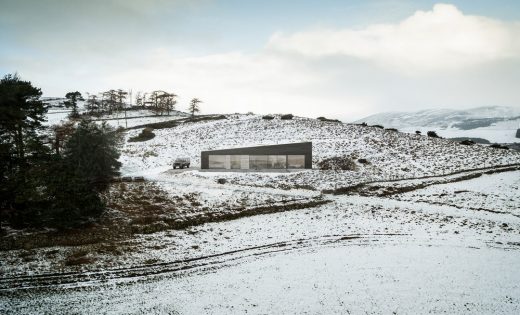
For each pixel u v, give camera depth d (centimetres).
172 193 3769
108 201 3406
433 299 1911
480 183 4409
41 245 2548
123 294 1961
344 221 3222
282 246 2680
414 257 2434
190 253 2538
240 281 2131
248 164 5416
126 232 2872
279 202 3666
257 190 4059
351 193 4169
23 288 1983
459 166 5272
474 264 2312
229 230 3030
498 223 3112
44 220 2738
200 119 9606
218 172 5019
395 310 1816
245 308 1836
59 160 3103
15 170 2748
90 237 2717
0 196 2605
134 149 6488
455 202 3766
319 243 2731
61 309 1794
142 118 10419
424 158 5756
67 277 2125
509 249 2550
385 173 5097
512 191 4053
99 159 3791
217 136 7606
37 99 3394
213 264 2369
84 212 2883
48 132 5691
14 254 2391
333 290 2014
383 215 3372
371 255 2484
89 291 1981
